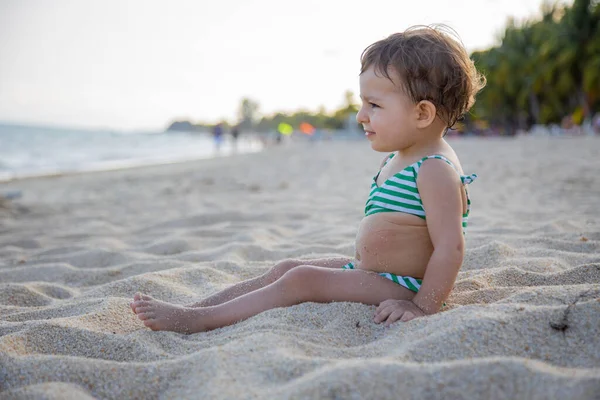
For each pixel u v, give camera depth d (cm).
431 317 152
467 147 1612
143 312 172
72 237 401
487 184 640
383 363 120
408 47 163
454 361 121
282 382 121
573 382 112
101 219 502
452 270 158
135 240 372
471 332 136
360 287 169
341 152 1853
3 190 910
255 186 766
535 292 169
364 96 170
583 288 170
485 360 119
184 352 152
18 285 236
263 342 139
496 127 4675
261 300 173
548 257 240
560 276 202
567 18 3175
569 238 285
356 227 367
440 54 161
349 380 114
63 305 203
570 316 142
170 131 14050
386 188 170
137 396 126
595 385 110
